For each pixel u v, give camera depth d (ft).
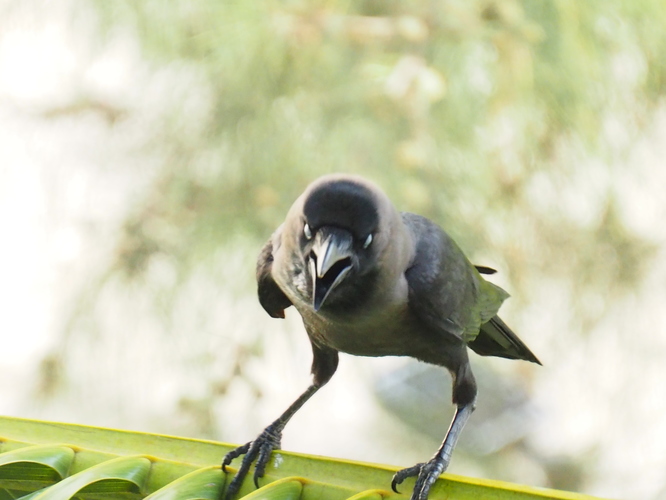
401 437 51.16
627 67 38.34
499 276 39.37
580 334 40.83
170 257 38.37
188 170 38.14
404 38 36.86
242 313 37.78
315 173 36.60
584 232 39.55
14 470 17.57
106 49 39.86
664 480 46.39
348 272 21.86
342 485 17.49
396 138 36.24
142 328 38.24
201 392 37.93
